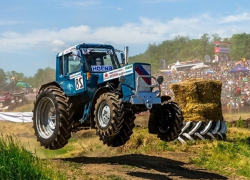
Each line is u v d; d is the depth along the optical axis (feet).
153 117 28.02
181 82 37.60
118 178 23.34
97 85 28.30
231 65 136.15
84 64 28.68
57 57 31.40
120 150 36.24
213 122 35.70
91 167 26.99
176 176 25.57
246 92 99.66
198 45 232.32
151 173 25.99
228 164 29.09
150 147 34.58
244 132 39.37
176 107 26.48
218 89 36.29
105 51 29.73
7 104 94.22
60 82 30.37
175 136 26.43
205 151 32.42
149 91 25.80
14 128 58.85
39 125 30.45
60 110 28.04
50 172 21.53
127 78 25.86
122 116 24.20
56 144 28.66
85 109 28.35
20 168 20.27
